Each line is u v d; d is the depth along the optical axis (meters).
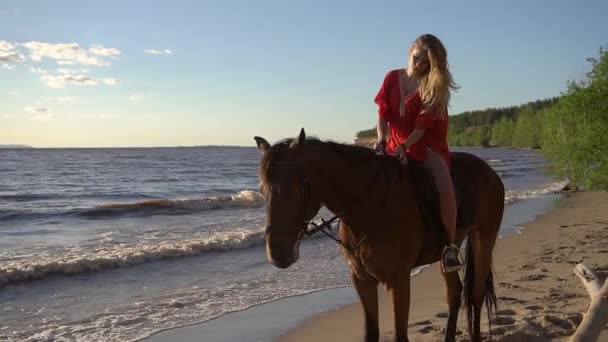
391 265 4.06
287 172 3.59
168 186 37.78
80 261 9.32
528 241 12.59
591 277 5.04
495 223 5.43
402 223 4.08
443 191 4.37
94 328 6.35
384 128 4.66
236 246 11.86
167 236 13.53
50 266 8.97
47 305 7.32
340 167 3.94
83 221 17.34
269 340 5.97
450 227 4.39
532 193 26.28
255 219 17.25
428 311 6.99
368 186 4.03
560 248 11.29
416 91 4.45
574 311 6.41
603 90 20.34
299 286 8.58
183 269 9.71
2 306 7.23
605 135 19.50
